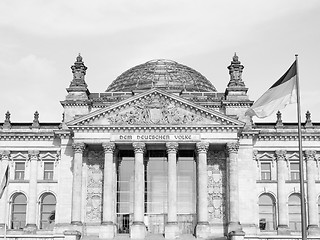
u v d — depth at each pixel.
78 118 109.81
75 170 109.69
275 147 118.31
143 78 136.12
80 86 119.75
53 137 118.38
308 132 118.31
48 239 106.06
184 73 138.50
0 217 115.88
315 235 112.44
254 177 116.38
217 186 114.75
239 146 114.94
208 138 110.38
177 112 111.31
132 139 110.38
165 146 112.12
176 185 111.31
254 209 113.38
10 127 119.19
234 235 100.19
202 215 108.00
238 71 120.31
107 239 105.69
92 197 114.62
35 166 117.62
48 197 117.75
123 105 111.25
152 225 114.44
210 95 125.00
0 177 117.19
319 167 118.31
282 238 103.25
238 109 117.75
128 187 116.06
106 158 110.12
